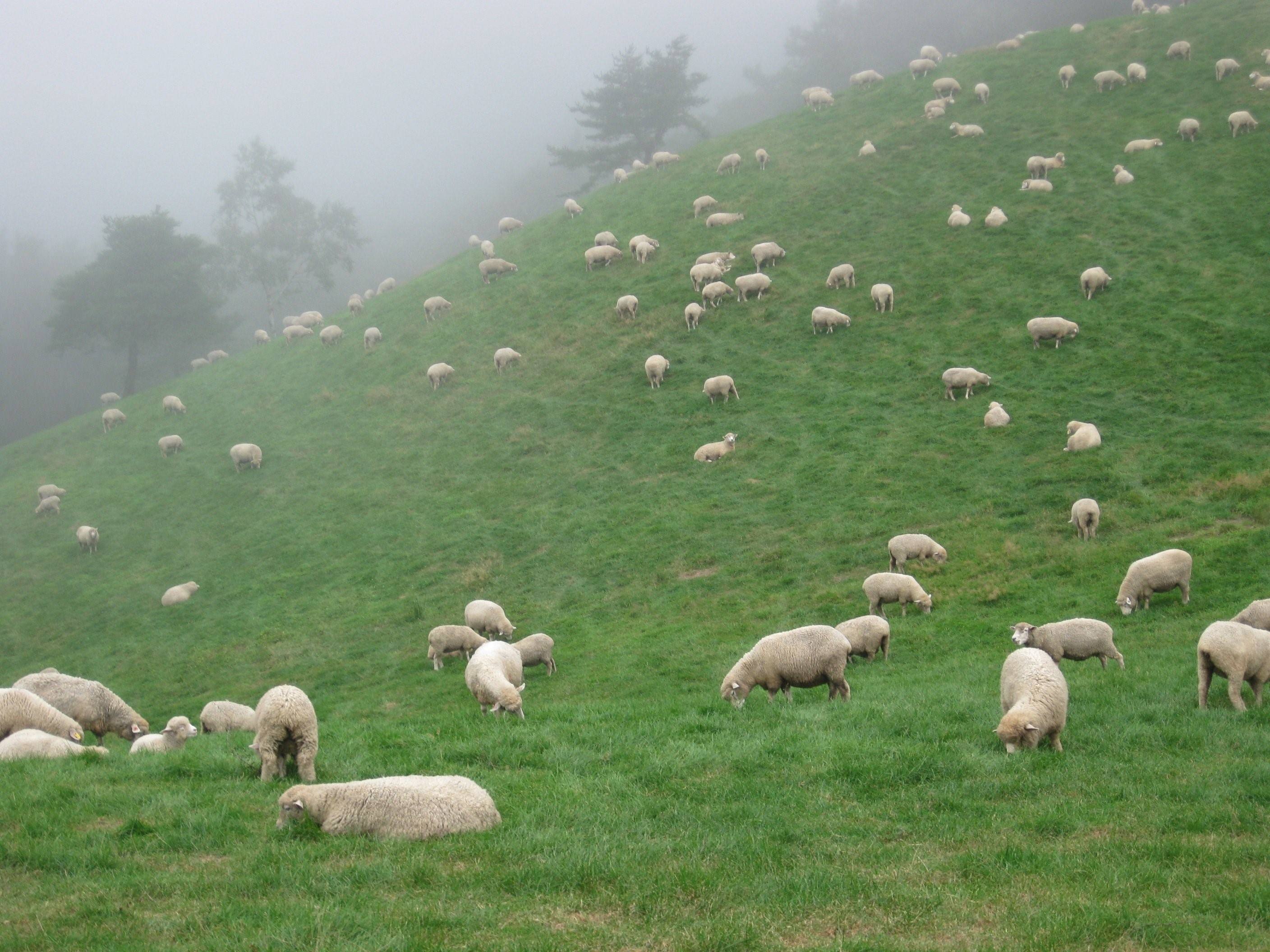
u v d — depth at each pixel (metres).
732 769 11.98
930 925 7.48
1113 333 39.97
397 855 9.17
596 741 13.73
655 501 37.28
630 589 31.30
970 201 56.22
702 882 8.36
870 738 13.15
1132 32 72.31
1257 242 44.00
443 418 50.78
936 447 35.41
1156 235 47.03
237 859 9.16
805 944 7.22
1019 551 27.25
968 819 9.98
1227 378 34.66
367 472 47.38
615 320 54.28
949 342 43.09
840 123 73.81
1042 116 64.25
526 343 55.34
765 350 47.12
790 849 9.30
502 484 42.38
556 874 8.55
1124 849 8.84
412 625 31.88
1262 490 27.03
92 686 17.62
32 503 54.75
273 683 29.17
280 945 6.96
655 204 69.50
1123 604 22.30
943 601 25.41
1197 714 13.54
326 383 60.06
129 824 9.85
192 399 65.62
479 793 10.37
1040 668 12.91
